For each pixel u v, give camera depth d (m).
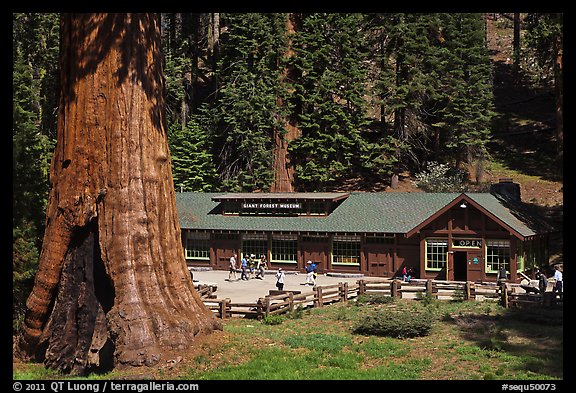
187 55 86.81
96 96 22.62
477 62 73.38
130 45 22.81
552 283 44.22
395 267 50.44
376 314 28.00
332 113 74.81
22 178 30.58
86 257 22.72
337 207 54.69
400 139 72.81
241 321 30.28
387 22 71.31
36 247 29.95
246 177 72.44
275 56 76.38
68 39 23.23
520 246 45.19
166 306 22.28
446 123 74.94
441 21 72.44
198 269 56.94
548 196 66.19
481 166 70.31
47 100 58.53
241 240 56.16
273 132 76.19
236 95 73.62
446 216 47.03
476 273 45.84
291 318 30.81
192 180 73.94
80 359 22.16
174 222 23.73
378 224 51.06
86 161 22.52
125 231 22.09
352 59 74.31
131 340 21.03
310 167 73.12
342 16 76.00
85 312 22.50
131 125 22.64
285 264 54.81
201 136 75.56
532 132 80.75
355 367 21.22
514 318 29.41
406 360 22.31
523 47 92.12
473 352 23.08
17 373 21.44
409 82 71.44
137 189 22.50
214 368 20.73
